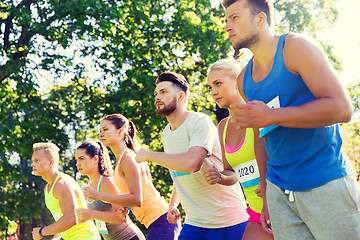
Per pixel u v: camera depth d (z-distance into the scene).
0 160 15.84
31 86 13.46
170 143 3.63
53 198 4.37
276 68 2.09
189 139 3.48
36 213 17.39
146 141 17.78
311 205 2.07
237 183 3.66
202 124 3.42
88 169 4.45
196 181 3.50
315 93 1.92
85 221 4.20
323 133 2.05
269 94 2.15
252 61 2.30
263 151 2.75
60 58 13.84
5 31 13.29
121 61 13.48
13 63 12.66
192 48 14.62
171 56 15.77
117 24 13.16
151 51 14.49
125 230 4.34
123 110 14.72
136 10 13.94
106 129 4.27
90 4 12.41
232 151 3.11
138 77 13.89
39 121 14.70
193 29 14.41
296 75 2.03
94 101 14.86
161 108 3.55
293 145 2.11
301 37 2.00
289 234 2.21
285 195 2.20
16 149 14.41
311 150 2.07
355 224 2.02
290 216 2.20
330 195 2.02
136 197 3.97
